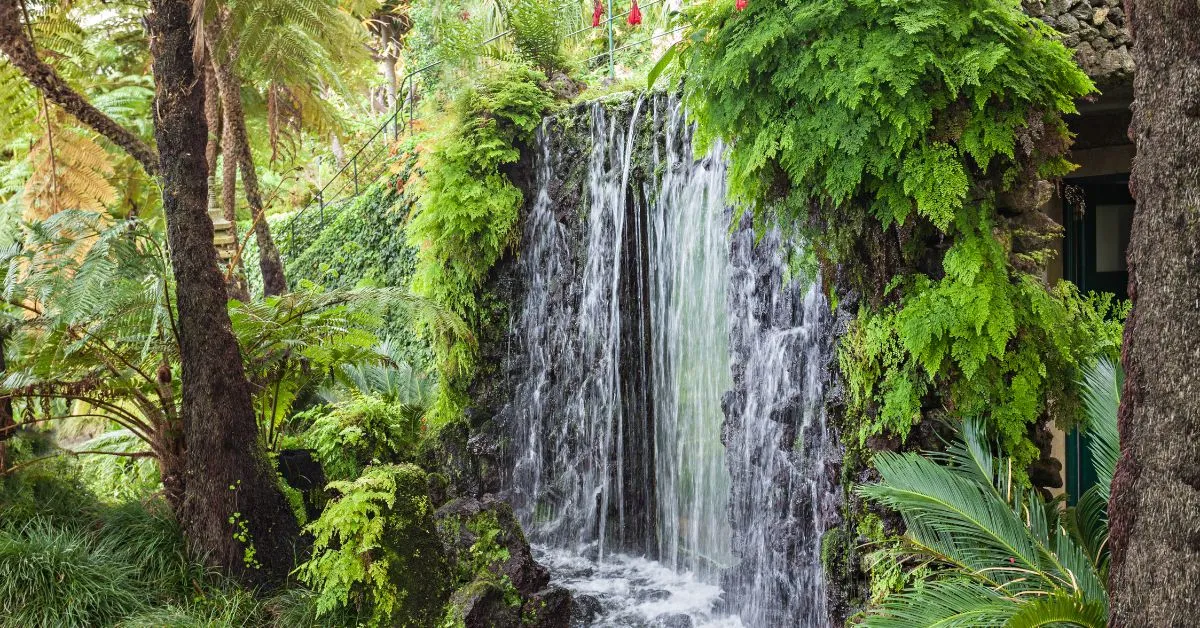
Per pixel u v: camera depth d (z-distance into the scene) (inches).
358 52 358.3
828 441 198.5
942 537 161.8
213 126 419.2
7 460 233.5
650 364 295.7
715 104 184.7
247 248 576.1
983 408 169.0
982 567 155.6
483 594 192.2
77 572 194.1
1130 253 113.8
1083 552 156.6
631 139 294.0
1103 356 171.8
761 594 229.3
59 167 319.0
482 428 321.1
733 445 245.6
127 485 298.5
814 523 209.3
